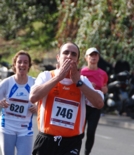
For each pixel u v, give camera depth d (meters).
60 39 42.00
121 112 30.73
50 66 33.62
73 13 40.31
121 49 36.03
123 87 30.39
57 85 10.84
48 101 10.82
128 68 31.58
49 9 51.38
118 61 31.47
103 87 18.94
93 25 37.25
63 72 10.51
